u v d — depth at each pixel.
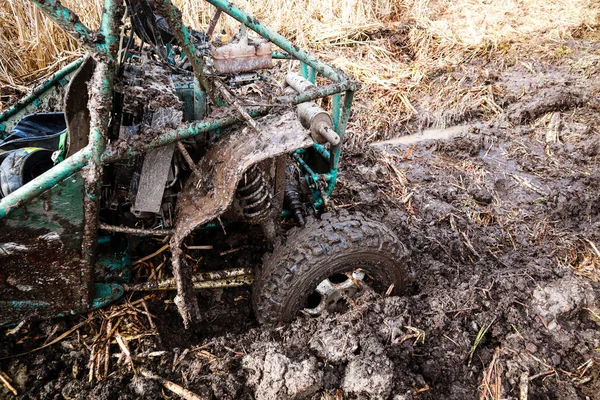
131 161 2.12
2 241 1.86
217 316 2.63
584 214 3.51
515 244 3.29
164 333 2.46
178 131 1.93
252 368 2.20
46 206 1.82
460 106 4.63
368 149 4.10
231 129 2.22
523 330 2.54
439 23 5.98
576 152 4.06
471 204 3.58
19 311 2.13
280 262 2.29
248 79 2.37
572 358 2.46
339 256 2.29
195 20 5.23
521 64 5.26
